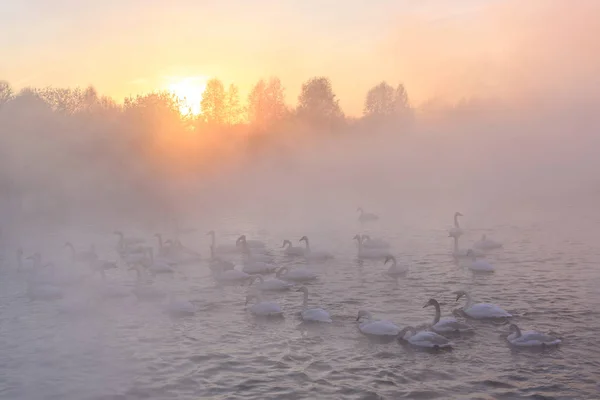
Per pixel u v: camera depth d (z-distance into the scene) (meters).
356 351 21.09
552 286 29.62
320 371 19.44
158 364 20.48
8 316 26.72
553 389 17.73
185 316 25.89
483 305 24.61
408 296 28.31
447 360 20.03
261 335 23.11
